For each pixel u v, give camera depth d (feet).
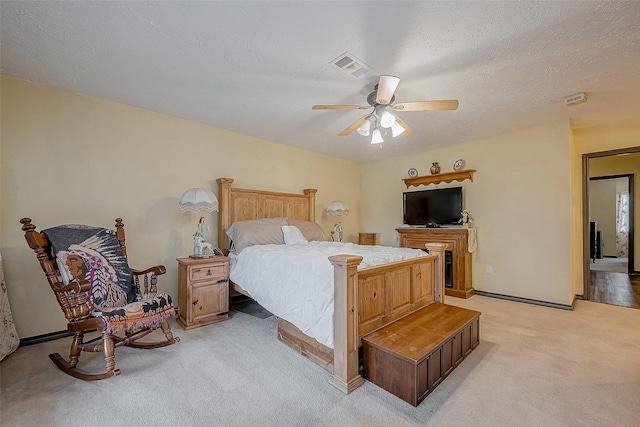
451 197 14.49
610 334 8.74
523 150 12.45
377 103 7.70
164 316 7.48
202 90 8.76
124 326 6.56
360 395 5.78
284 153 14.94
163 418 5.08
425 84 8.23
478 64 7.20
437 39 6.20
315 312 6.70
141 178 10.26
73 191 8.91
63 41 6.35
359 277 6.56
